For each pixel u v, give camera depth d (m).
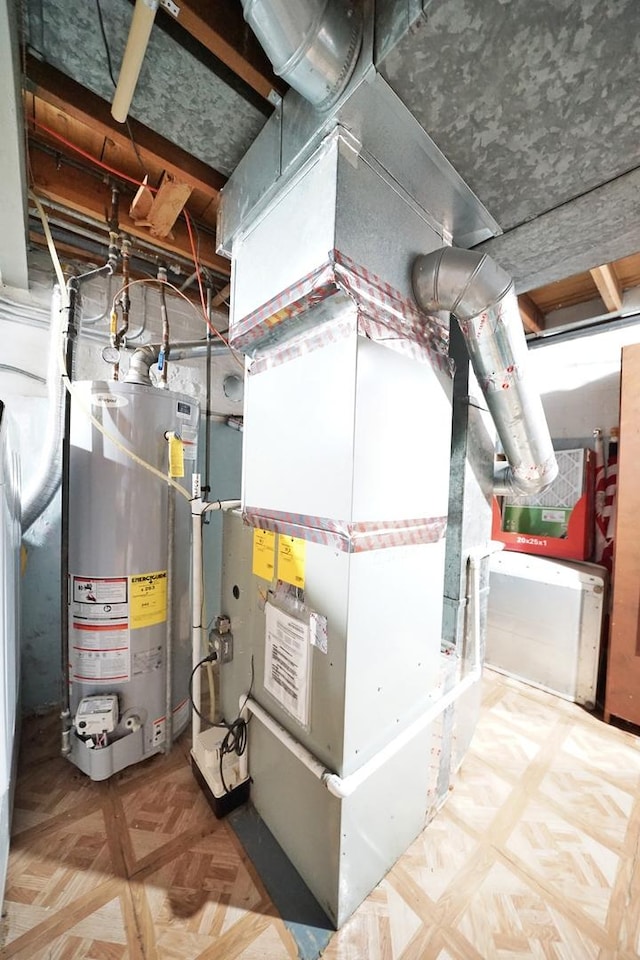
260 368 1.22
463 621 1.49
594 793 1.43
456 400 1.47
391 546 1.00
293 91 0.95
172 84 0.98
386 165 0.96
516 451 1.39
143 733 1.50
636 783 1.49
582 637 2.02
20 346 1.73
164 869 1.10
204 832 1.21
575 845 1.22
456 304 1.07
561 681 2.09
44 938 0.93
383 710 1.01
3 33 0.72
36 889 1.04
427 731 1.22
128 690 1.47
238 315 1.24
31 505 1.72
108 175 1.50
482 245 1.33
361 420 0.89
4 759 1.01
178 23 0.87
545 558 2.38
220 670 1.52
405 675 1.08
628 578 1.82
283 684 1.11
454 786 1.45
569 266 1.49
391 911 1.00
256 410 1.24
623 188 1.05
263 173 1.09
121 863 1.11
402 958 0.91
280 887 1.05
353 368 0.87
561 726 1.83
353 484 0.88
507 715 1.92
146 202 1.47
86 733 1.34
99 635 1.43
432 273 1.04
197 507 1.40
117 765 1.42
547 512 2.45
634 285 2.23
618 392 2.37
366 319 0.90
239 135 1.14
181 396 1.62
